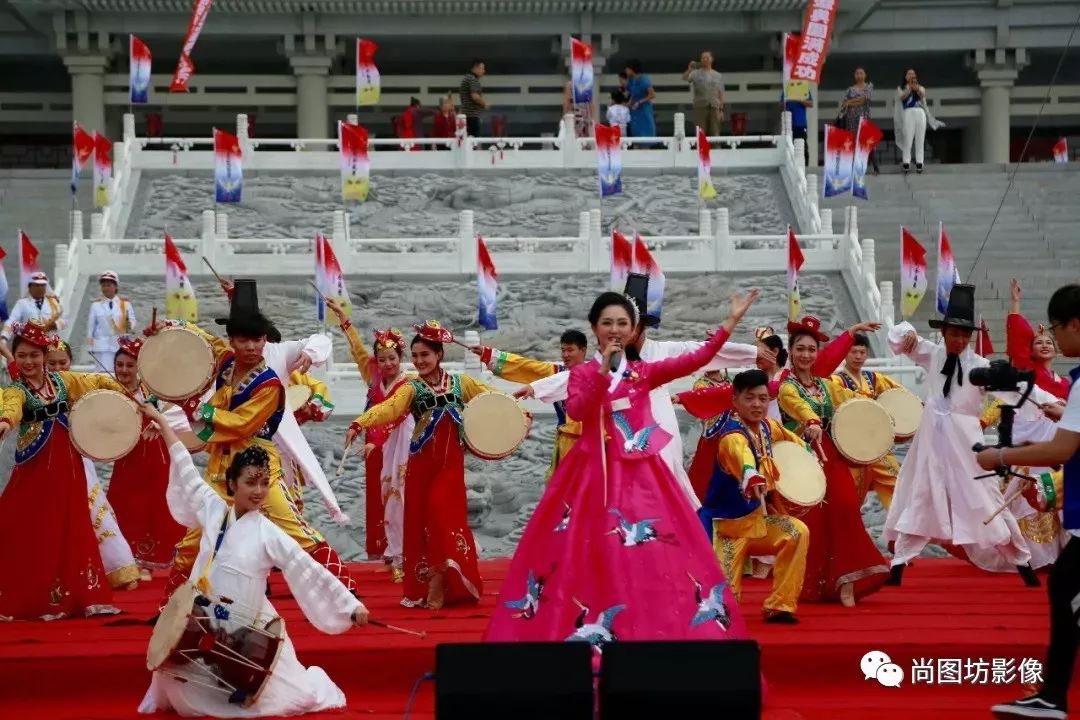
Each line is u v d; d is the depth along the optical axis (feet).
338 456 63.21
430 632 32.78
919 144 108.06
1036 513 44.04
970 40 140.26
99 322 72.64
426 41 140.67
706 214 89.71
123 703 29.32
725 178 107.96
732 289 85.81
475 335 67.26
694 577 26.27
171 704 27.43
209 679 27.14
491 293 74.64
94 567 36.42
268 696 27.32
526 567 26.91
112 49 136.87
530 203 102.99
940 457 41.14
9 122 146.00
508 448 38.17
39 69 148.46
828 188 91.91
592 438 27.37
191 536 33.12
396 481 44.80
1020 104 144.56
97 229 90.63
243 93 141.18
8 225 105.60
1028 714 26.09
